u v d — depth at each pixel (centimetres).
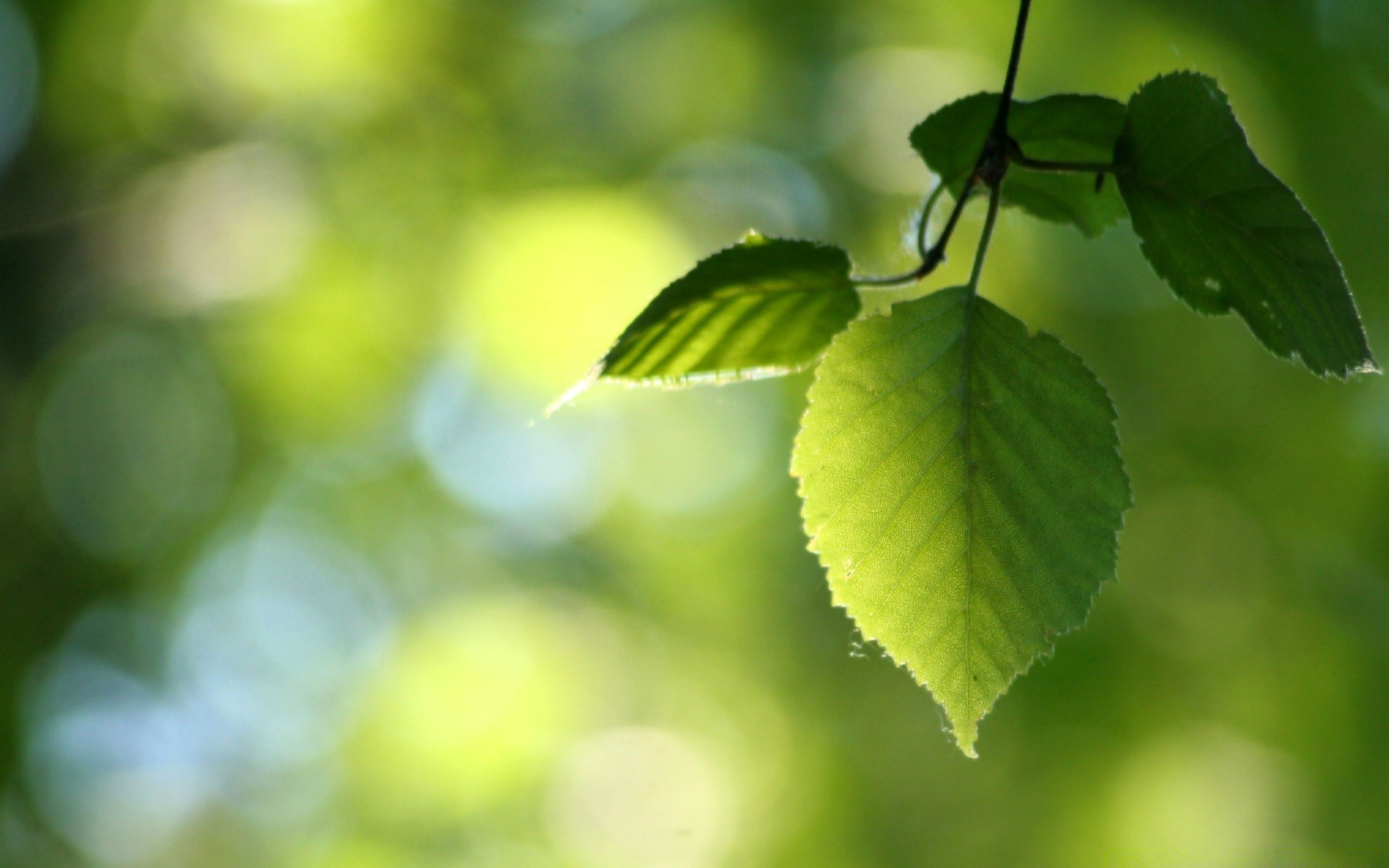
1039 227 559
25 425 688
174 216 617
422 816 842
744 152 666
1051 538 126
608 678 878
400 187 653
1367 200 560
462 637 887
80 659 827
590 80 655
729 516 819
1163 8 542
